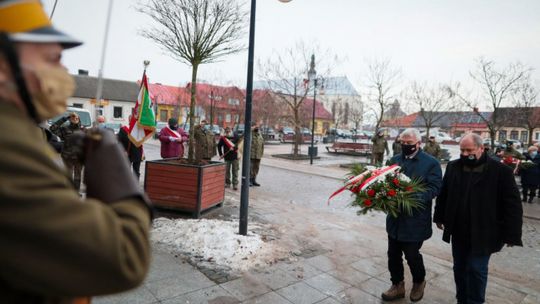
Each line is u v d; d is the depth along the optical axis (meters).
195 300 3.42
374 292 3.93
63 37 0.82
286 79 21.75
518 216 3.27
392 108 28.97
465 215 3.49
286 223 6.44
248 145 5.02
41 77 0.80
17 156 0.70
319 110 65.25
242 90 40.53
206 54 6.45
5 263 0.68
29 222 0.67
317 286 3.95
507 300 4.07
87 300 0.98
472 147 3.44
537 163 10.74
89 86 40.91
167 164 6.16
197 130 10.25
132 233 0.80
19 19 0.76
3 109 0.74
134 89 44.69
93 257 0.72
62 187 0.76
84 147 0.93
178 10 6.27
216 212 6.73
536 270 5.23
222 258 4.37
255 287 3.79
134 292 3.46
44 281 0.70
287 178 12.95
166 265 4.11
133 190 0.87
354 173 3.90
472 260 3.39
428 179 3.56
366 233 6.22
